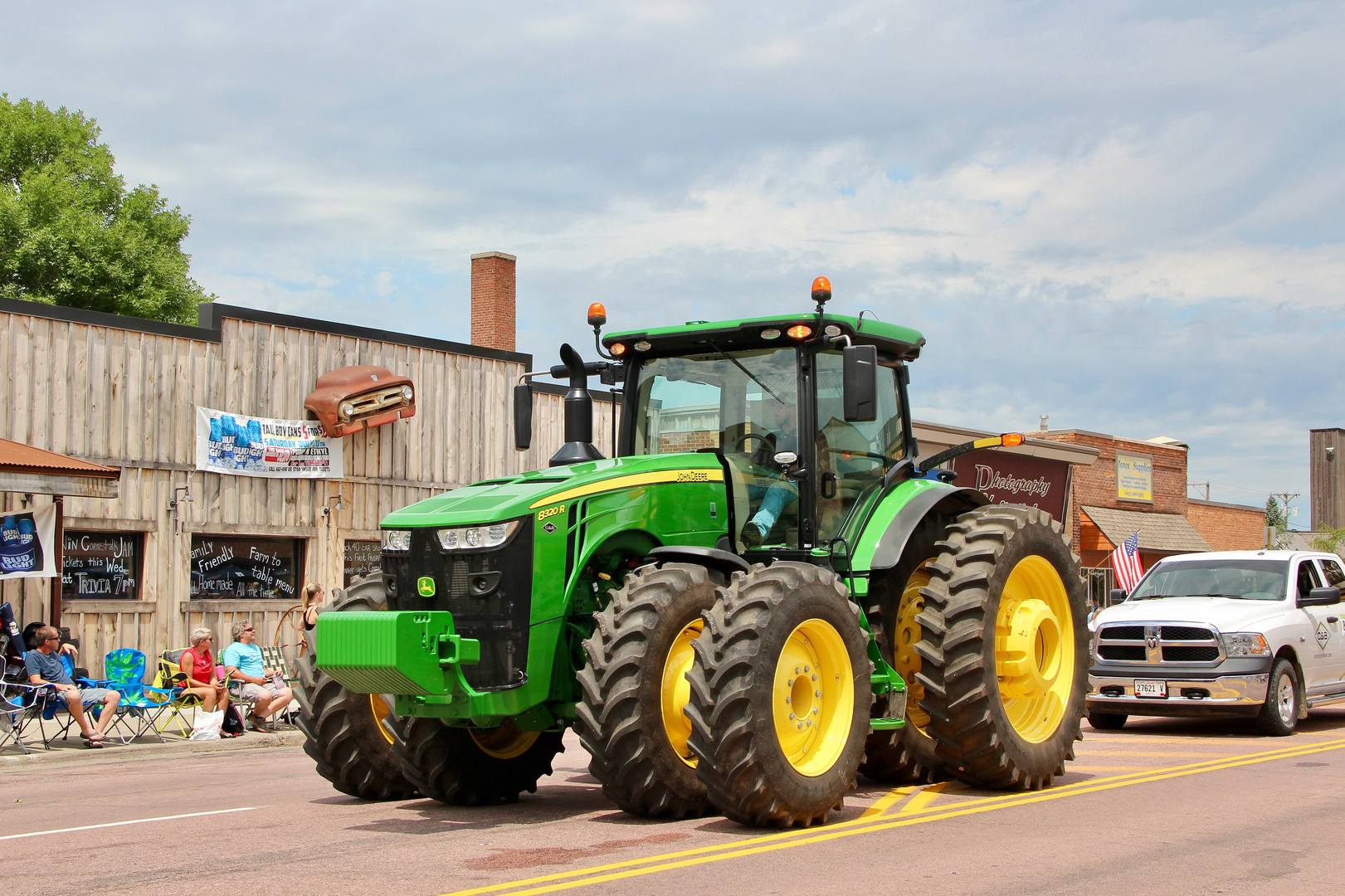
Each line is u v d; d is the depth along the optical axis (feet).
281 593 57.36
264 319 56.59
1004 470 85.66
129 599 51.19
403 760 24.40
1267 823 21.88
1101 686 40.70
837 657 21.99
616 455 27.20
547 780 29.55
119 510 50.52
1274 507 201.16
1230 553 45.37
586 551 22.30
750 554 24.81
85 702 39.34
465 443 66.13
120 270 109.09
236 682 44.14
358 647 20.52
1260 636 39.11
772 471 25.29
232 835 21.44
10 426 47.34
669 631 21.21
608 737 20.77
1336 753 33.60
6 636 40.98
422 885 16.66
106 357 50.52
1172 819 22.21
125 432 50.98
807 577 21.58
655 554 22.80
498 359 68.33
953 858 18.47
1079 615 27.55
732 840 19.88
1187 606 41.14
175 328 52.95
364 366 60.39
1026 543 25.93
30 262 104.99
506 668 21.26
